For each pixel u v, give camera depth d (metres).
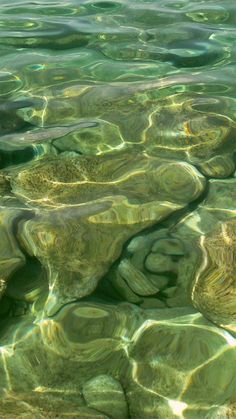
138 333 2.36
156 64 4.89
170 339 2.32
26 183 3.19
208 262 2.65
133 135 3.70
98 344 2.33
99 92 4.33
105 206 2.97
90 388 2.16
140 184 3.18
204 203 3.06
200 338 2.31
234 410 2.03
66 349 2.31
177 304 2.48
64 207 2.98
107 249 2.73
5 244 2.73
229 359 2.22
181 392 2.12
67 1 7.12
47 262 2.66
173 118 3.85
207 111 3.92
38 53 5.20
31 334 2.37
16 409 2.04
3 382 2.17
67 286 2.57
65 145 3.59
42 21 6.16
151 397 2.12
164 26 5.88
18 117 3.98
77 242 2.74
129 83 4.50
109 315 2.44
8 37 5.60
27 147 3.56
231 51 5.17
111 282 2.60
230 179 3.27
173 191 3.14
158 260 2.70
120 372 2.22
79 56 5.09
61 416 2.01
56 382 2.18
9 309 2.47
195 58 5.02
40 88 4.46
